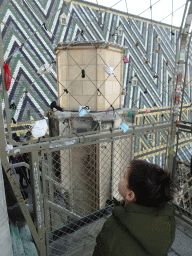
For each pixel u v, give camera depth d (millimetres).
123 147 5715
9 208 2098
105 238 812
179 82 2850
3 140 1568
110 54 6703
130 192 844
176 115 2926
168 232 803
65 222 2998
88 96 6848
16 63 13875
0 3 13531
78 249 2520
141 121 20016
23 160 5012
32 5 14812
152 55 21984
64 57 6719
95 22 17875
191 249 2615
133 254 757
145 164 866
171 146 3051
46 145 1810
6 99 1537
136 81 19000
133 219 768
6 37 13703
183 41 2732
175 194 840
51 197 3398
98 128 6031
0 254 1192
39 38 14883
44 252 2053
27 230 2209
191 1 2453
